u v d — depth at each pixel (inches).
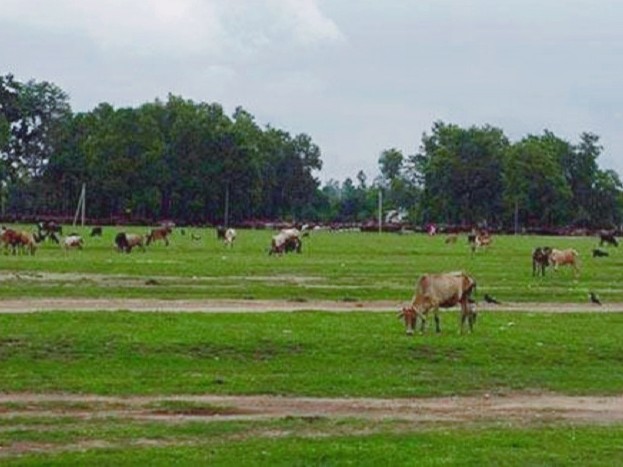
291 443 831.7
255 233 6294.3
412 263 3208.7
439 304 1472.7
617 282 2598.4
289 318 1577.3
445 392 1090.1
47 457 779.4
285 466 761.0
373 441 842.2
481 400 1056.2
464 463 773.9
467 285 1488.7
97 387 1062.4
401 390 1086.4
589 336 1460.4
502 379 1167.0
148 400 1010.7
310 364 1236.5
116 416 940.0
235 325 1471.5
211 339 1337.4
